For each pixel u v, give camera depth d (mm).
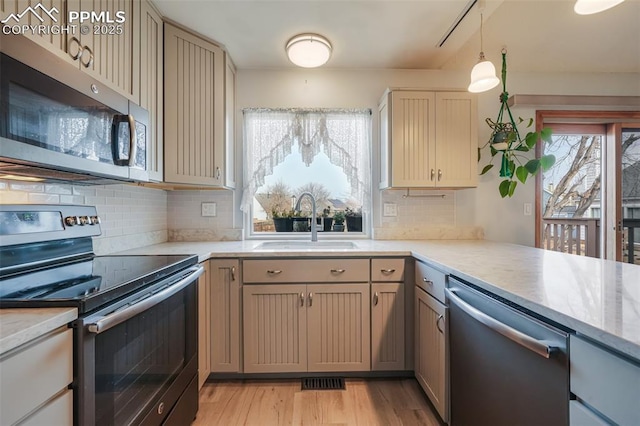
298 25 1911
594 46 2227
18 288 909
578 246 2805
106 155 1194
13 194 1211
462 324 1284
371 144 2504
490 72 1795
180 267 1377
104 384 846
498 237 2525
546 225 2818
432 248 1969
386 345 1899
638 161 2643
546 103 2490
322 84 2490
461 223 2525
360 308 1893
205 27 1933
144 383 1079
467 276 1197
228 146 2271
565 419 737
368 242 2338
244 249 1977
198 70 2012
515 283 1033
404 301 1902
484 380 1117
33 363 649
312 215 2441
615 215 2645
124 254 1681
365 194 2494
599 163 2758
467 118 2199
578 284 1016
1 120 796
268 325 1883
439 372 1511
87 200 1578
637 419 569
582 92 2543
